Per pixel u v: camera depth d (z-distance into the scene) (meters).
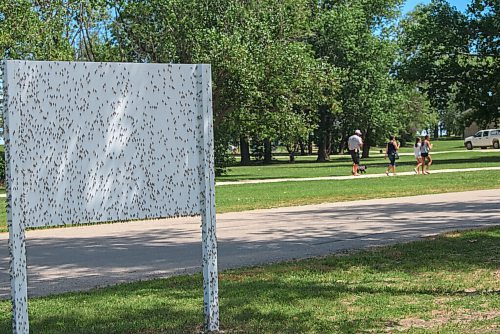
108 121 5.80
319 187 26.17
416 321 6.55
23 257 5.48
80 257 11.21
